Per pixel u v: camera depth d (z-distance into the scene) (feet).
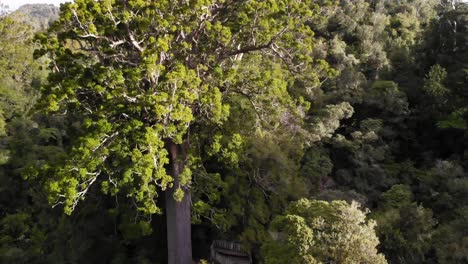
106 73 45.47
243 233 52.34
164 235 61.41
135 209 57.41
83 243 58.29
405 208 49.08
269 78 52.21
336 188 64.69
